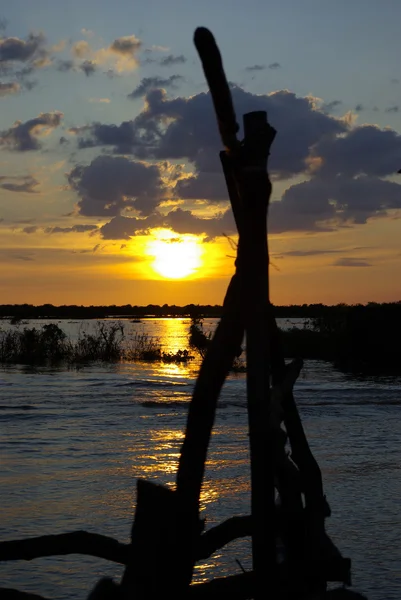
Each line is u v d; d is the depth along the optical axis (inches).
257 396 133.2
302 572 149.9
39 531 336.2
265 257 136.3
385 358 1375.5
